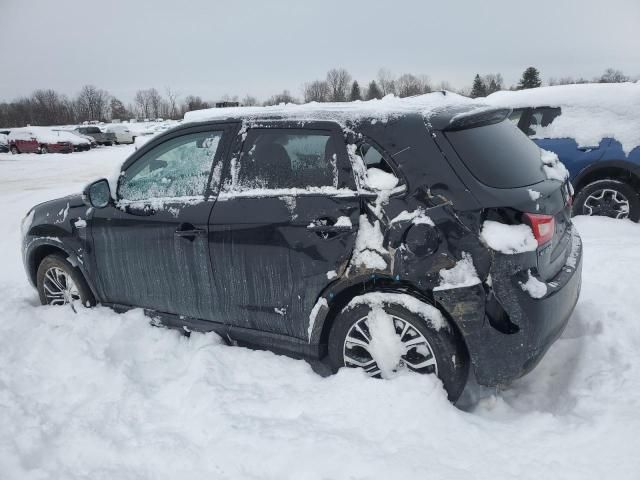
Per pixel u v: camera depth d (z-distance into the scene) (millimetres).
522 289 2748
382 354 3010
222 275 3416
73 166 22562
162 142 3768
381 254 2922
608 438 2566
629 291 4172
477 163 2879
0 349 3758
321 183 3137
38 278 4480
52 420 3006
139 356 3658
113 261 3908
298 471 2494
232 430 2771
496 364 2836
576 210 6582
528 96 6957
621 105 6355
